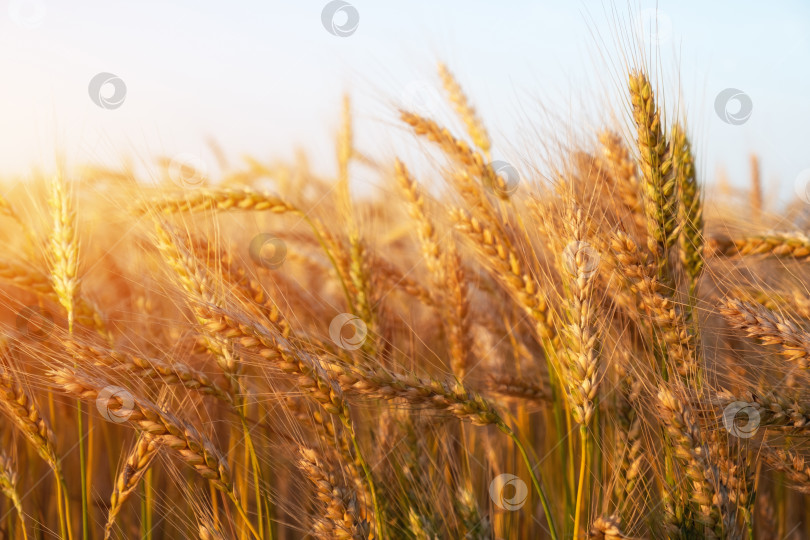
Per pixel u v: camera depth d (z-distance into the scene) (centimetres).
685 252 97
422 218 105
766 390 96
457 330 103
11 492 96
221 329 91
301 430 96
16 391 94
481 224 100
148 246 102
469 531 98
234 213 107
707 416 93
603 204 98
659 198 95
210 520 97
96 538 101
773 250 100
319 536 93
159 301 105
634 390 97
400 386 93
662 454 96
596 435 96
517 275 98
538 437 109
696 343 95
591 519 95
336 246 106
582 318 93
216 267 97
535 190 97
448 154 103
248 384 101
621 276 96
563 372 94
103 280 105
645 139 95
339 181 109
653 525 96
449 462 102
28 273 99
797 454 97
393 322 106
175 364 95
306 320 107
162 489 105
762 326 94
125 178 101
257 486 95
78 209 99
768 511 103
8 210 100
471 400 94
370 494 94
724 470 94
